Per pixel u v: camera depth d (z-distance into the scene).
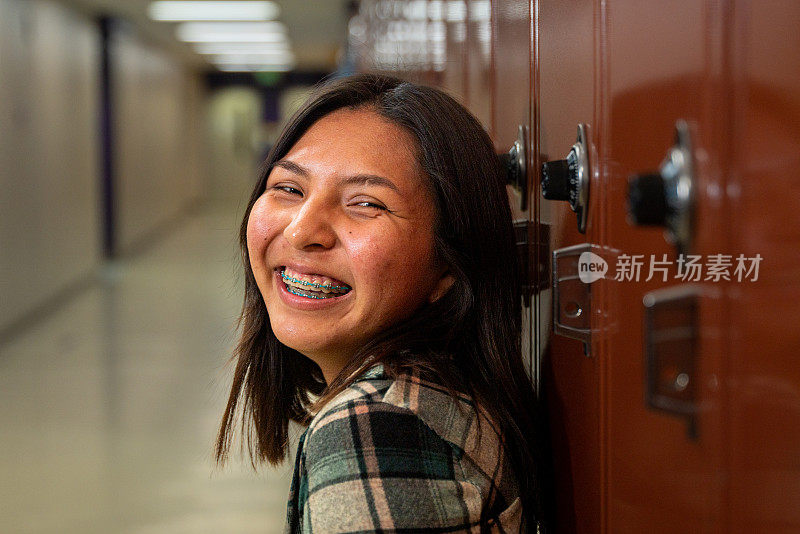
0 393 4.85
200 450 3.88
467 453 0.83
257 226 0.96
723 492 0.45
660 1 0.53
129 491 3.42
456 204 0.91
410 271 0.91
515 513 0.88
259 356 1.19
